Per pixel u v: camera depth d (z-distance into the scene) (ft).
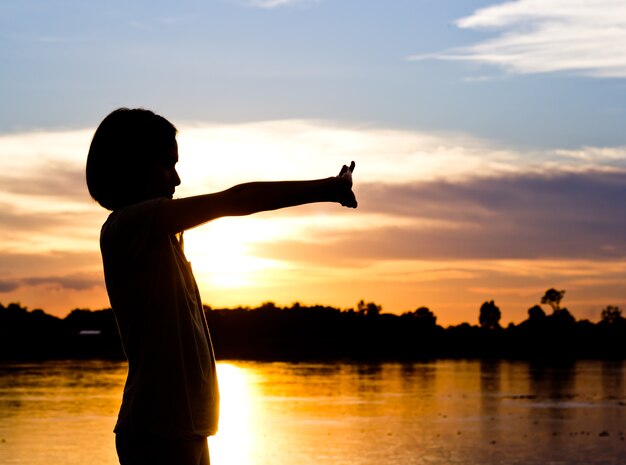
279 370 428.15
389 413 190.80
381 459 114.32
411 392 268.21
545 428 159.84
